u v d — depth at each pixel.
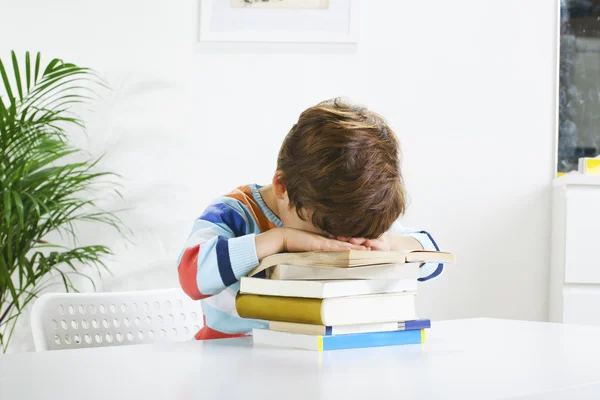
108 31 2.38
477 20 2.37
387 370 0.64
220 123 2.37
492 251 2.34
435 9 2.37
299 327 0.81
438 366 0.66
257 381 0.59
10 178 1.95
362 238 0.97
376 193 0.91
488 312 2.33
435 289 2.34
